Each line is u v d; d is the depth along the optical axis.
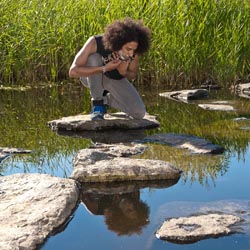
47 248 2.91
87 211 3.37
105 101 5.36
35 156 4.53
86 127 5.27
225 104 6.39
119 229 3.11
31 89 7.43
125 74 5.18
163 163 4.01
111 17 7.56
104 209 3.40
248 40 7.68
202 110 6.11
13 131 5.33
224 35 7.74
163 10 7.60
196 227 3.07
